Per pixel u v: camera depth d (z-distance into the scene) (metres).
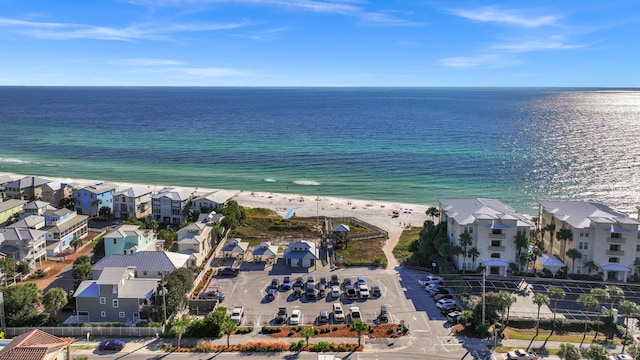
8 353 52.03
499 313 75.69
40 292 78.62
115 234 100.00
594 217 95.44
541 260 94.81
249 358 63.59
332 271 97.00
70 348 60.59
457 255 96.44
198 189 164.12
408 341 68.19
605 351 58.94
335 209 148.88
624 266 91.94
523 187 180.38
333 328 71.81
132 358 63.41
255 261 102.25
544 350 66.00
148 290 75.75
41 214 120.75
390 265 100.69
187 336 69.44
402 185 184.62
